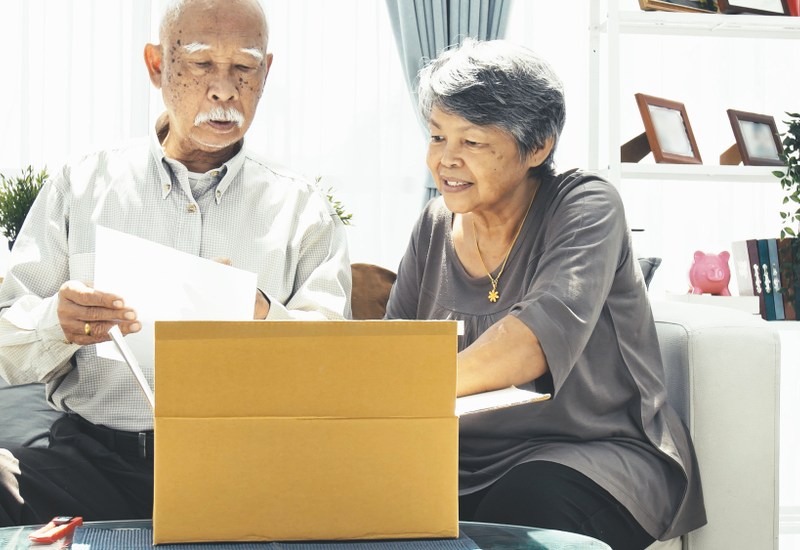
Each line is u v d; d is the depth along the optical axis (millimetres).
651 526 1623
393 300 1996
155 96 3488
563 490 1543
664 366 1912
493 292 1783
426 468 1107
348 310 1866
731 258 3457
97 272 1313
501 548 1133
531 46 3639
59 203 1774
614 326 1761
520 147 1711
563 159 3660
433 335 1097
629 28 2900
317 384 1078
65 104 3436
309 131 3535
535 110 1697
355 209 3559
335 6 3537
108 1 3453
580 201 1731
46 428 1854
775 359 1837
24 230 1766
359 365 1084
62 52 3439
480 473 1688
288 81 3506
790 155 2963
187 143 1776
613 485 1578
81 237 1745
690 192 3672
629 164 2826
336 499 1090
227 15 1712
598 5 3047
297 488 1084
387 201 3570
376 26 3551
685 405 1835
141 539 1112
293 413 1079
